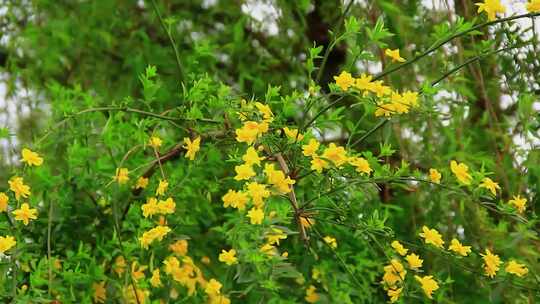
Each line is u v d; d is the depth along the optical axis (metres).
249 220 2.09
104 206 2.38
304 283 2.46
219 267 2.51
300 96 2.17
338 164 2.05
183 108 2.29
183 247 2.36
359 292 2.39
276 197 2.16
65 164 2.52
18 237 2.19
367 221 2.12
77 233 2.37
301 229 2.11
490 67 2.62
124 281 2.27
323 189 2.12
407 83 2.61
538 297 2.38
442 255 2.18
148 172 2.39
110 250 2.35
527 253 2.42
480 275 2.17
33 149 2.28
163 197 2.35
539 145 2.53
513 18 2.12
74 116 2.27
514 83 2.59
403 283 2.13
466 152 2.57
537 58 2.56
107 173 2.40
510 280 2.20
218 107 2.28
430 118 2.52
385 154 2.17
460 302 2.51
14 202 2.21
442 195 2.46
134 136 2.39
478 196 2.13
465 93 2.54
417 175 2.16
